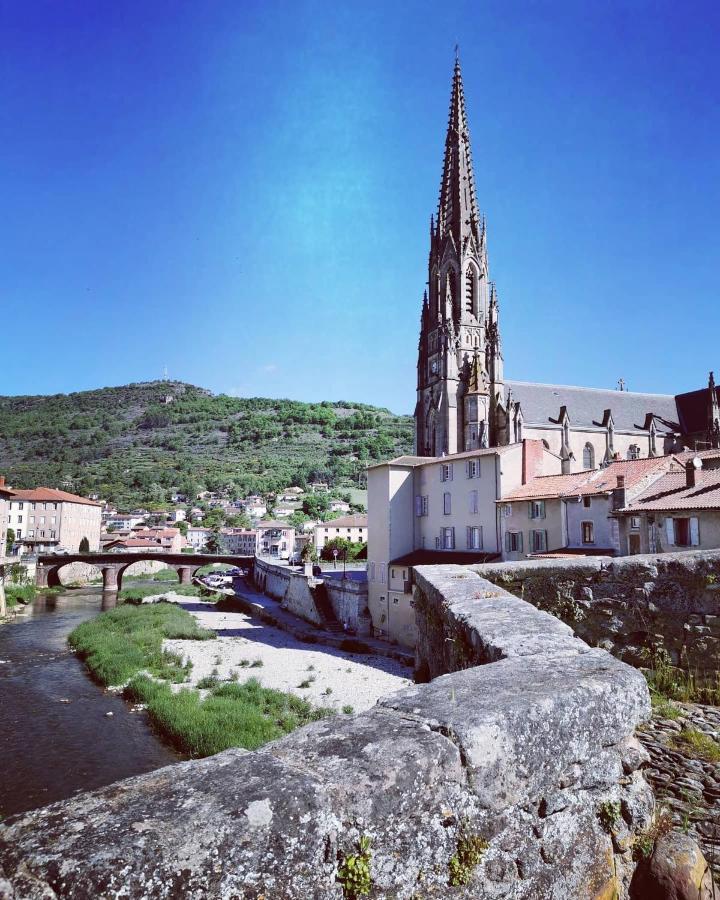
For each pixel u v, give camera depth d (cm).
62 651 5256
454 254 8981
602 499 3853
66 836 270
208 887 268
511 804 389
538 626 694
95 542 16675
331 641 5506
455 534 5166
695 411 9412
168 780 317
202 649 5322
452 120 9500
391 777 336
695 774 643
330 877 303
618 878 449
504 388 8725
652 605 912
